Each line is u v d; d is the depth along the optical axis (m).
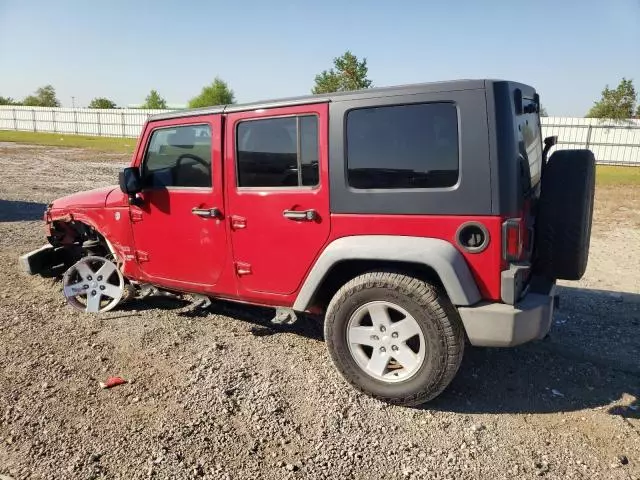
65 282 5.38
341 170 3.57
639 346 4.57
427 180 3.34
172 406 3.56
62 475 2.87
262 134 3.91
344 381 3.90
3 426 3.32
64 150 29.62
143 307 5.43
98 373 4.01
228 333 4.78
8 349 4.40
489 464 2.99
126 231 4.88
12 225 9.59
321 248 3.74
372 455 3.07
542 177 3.69
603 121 27.69
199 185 4.32
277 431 3.28
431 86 3.29
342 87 29.55
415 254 3.32
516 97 3.37
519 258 3.25
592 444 3.18
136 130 44.59
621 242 9.16
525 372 4.09
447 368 3.36
